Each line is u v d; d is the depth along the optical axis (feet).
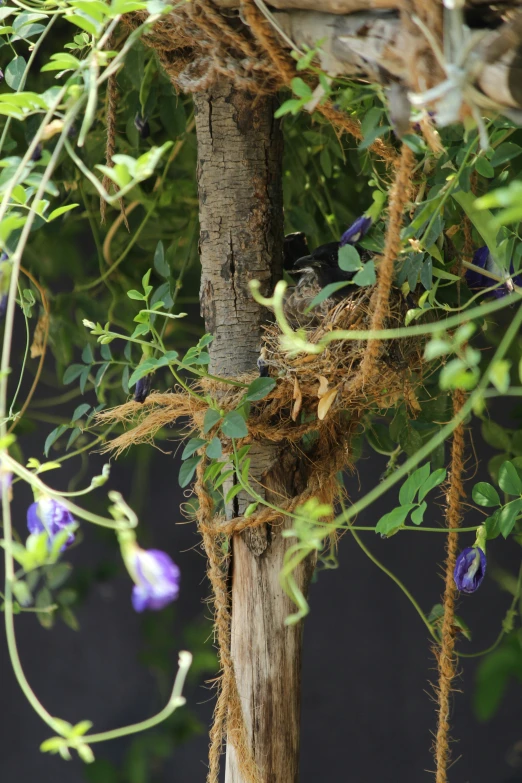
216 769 8.91
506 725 12.54
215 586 8.91
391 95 8.07
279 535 8.89
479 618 12.48
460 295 8.85
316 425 8.81
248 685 8.90
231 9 8.39
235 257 8.84
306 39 8.21
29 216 8.23
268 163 8.84
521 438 9.73
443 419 9.31
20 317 10.48
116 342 10.50
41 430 12.80
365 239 8.82
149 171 8.13
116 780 11.78
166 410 8.87
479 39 7.86
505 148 8.57
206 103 8.80
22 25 8.55
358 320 8.60
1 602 9.86
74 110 8.25
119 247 10.14
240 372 8.84
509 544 12.14
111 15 8.23
